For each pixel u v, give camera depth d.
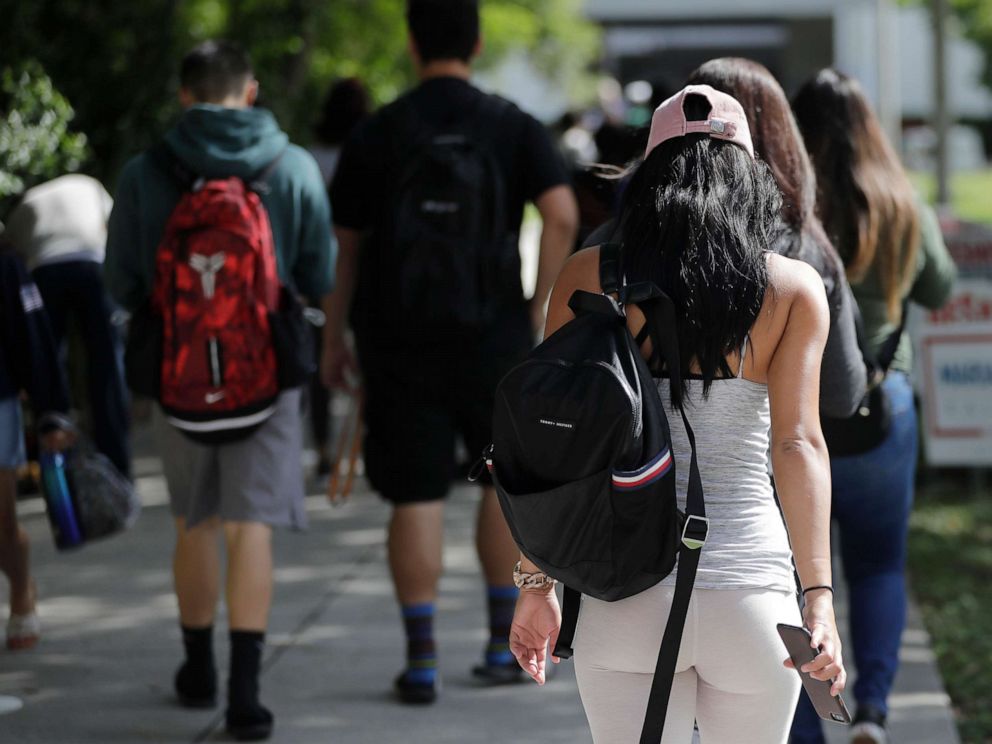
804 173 13.09
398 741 17.59
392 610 23.61
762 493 10.39
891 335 15.84
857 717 15.93
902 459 15.80
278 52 46.00
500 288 18.44
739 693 10.26
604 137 22.14
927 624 22.83
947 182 52.75
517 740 17.64
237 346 16.62
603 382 9.70
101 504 19.62
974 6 150.50
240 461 17.22
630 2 132.12
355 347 19.06
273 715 18.53
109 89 36.38
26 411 25.11
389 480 18.77
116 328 28.55
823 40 138.12
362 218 19.14
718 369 10.23
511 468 10.03
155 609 23.45
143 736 17.58
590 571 9.97
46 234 27.62
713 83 12.94
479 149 18.47
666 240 10.48
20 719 18.14
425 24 18.80
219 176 17.36
